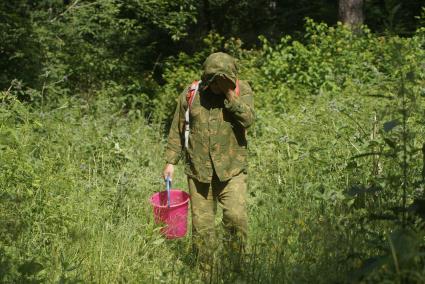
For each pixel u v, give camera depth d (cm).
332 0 2564
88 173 831
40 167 731
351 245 474
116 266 563
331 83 1294
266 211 693
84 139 950
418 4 2233
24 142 805
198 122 577
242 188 579
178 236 648
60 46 1522
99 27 1600
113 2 1590
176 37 1602
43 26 1483
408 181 618
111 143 906
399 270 382
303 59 1437
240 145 582
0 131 735
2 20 1303
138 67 1723
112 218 700
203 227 588
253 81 1420
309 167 783
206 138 574
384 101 966
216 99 575
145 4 1556
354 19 1825
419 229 426
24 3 1423
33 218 618
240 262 527
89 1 1652
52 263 557
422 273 381
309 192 702
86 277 541
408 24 2102
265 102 1315
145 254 587
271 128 973
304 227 563
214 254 551
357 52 1445
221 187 581
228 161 574
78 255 587
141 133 1197
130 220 689
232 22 2303
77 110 1140
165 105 1505
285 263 516
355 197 543
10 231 566
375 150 727
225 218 576
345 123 880
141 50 1722
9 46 1312
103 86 1501
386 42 1413
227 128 573
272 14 2366
